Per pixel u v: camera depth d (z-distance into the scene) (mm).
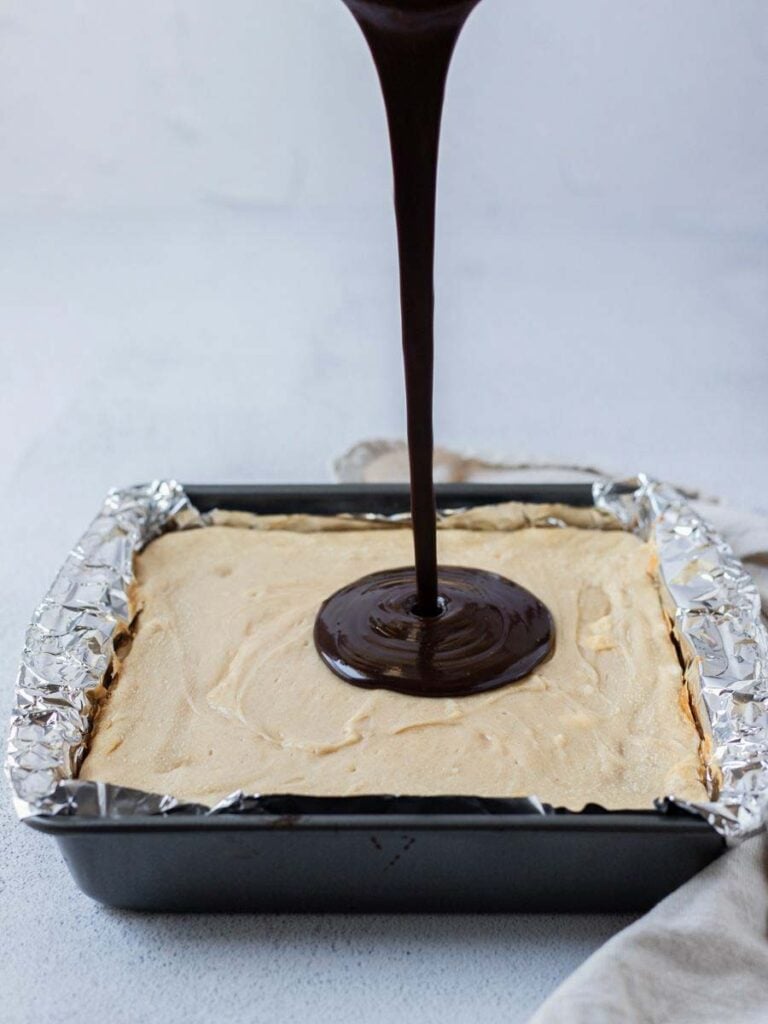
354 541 621
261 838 446
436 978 459
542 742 492
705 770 483
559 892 465
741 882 458
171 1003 453
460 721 501
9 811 541
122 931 479
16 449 853
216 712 511
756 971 442
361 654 529
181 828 440
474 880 461
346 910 477
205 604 574
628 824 438
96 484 800
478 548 613
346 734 496
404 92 451
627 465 819
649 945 441
